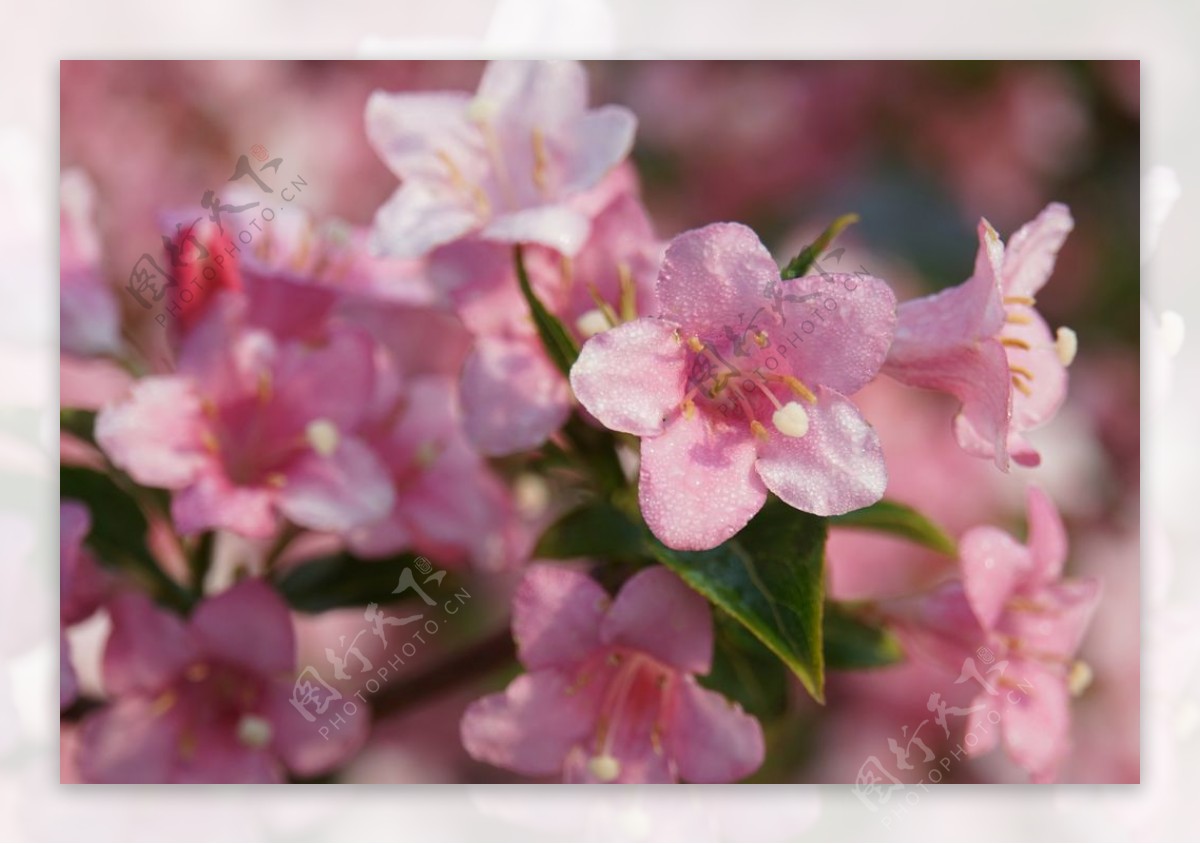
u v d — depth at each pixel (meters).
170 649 0.39
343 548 0.41
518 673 0.41
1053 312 0.49
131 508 0.40
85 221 0.42
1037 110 0.49
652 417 0.36
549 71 0.39
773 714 0.38
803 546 0.36
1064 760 0.44
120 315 0.42
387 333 0.43
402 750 0.43
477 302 0.39
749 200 0.50
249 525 0.39
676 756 0.37
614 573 0.38
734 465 0.36
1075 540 0.47
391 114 0.39
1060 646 0.39
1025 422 0.38
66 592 0.39
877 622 0.39
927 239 0.50
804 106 0.50
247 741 0.39
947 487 0.47
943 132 0.50
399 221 0.39
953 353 0.37
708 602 0.37
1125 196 0.49
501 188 0.39
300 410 0.40
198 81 0.46
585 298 0.39
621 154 0.39
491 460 0.41
